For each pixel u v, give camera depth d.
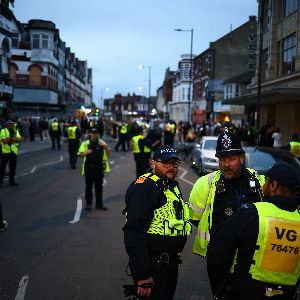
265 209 2.94
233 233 2.95
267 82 30.97
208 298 5.43
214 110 49.81
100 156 10.45
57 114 57.59
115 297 5.40
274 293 2.90
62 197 12.28
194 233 8.67
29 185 14.38
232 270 3.10
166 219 3.61
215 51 57.69
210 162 16.84
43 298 5.36
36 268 6.43
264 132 26.28
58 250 7.33
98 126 38.81
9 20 32.00
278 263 2.88
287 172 2.96
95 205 11.08
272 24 31.06
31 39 57.44
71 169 18.95
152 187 3.61
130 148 33.09
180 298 5.42
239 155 3.74
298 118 27.91
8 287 5.70
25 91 57.25
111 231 8.61
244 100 29.28
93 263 6.69
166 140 27.06
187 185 15.10
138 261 3.41
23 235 8.26
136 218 3.47
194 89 68.88
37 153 27.09
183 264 6.80
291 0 28.59
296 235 2.90
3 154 13.89
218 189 3.77
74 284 5.82
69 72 80.62
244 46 58.00
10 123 13.97
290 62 28.80
